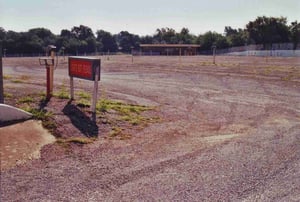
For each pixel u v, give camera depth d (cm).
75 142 689
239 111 1098
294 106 1195
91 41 9794
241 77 2142
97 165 582
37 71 2639
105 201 455
